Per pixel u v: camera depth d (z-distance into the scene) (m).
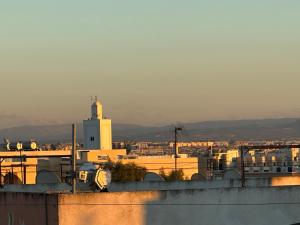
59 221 62.84
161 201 66.44
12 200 67.00
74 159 65.62
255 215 69.12
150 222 65.94
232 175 87.06
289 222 69.69
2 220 68.12
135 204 65.56
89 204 63.94
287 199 70.00
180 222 66.94
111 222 64.62
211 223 67.81
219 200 68.19
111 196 64.75
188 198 67.25
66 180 80.88
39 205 64.44
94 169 71.88
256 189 69.25
